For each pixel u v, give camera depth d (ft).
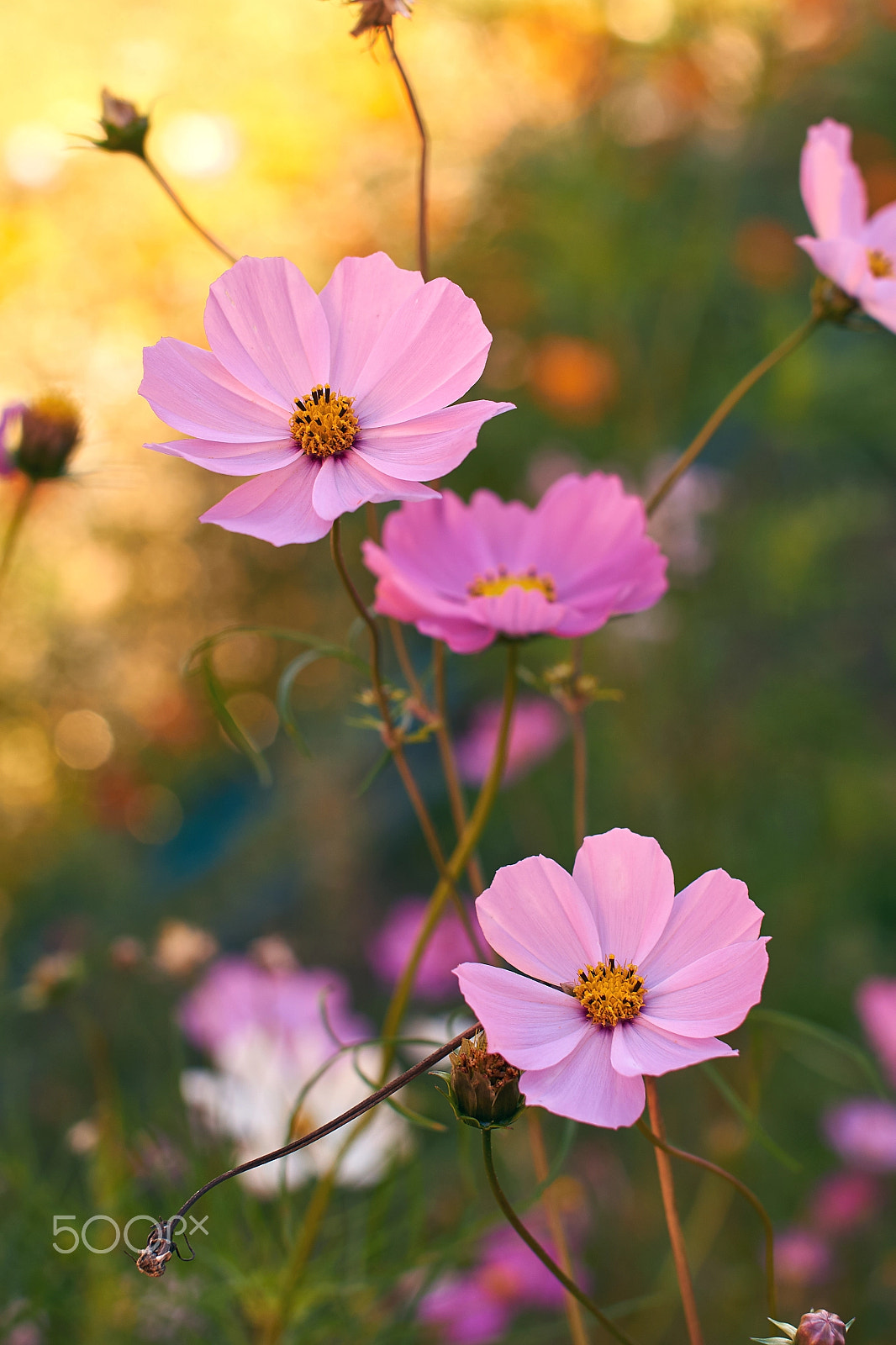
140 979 4.40
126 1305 2.93
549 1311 4.01
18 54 7.68
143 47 7.55
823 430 5.55
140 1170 2.94
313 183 6.83
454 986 5.06
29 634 6.70
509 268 6.20
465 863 2.55
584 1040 2.23
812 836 5.65
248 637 7.20
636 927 2.26
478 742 5.66
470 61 6.37
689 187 5.96
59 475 2.83
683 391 5.83
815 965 5.34
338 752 6.93
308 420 2.34
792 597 5.74
